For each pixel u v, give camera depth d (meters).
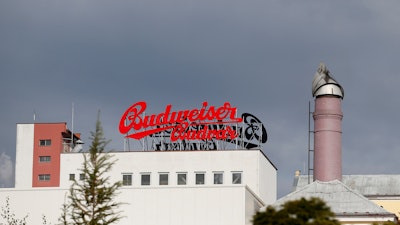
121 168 158.25
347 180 167.88
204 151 156.88
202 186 121.81
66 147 194.00
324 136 141.75
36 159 198.50
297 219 72.06
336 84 142.75
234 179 155.25
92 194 96.81
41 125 199.12
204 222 121.31
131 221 121.94
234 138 155.62
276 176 169.00
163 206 122.06
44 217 121.19
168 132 158.25
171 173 157.38
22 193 124.44
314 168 142.50
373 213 108.62
